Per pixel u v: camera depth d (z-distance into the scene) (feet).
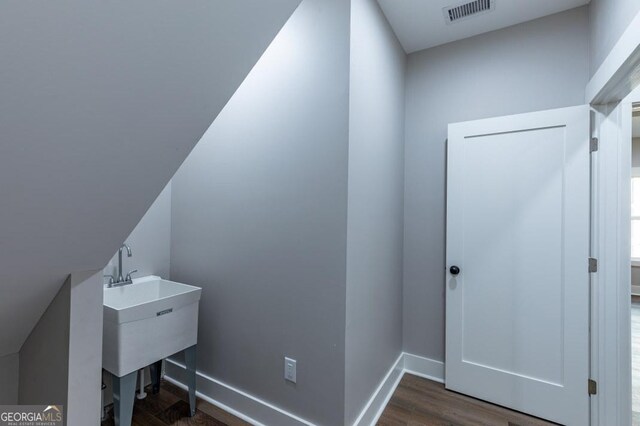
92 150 2.61
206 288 6.62
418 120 7.69
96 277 4.00
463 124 6.88
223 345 6.29
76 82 2.11
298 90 5.32
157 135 2.90
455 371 6.85
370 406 5.68
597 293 5.60
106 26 1.96
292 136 5.37
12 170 2.35
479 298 6.66
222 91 3.05
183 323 5.74
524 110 6.55
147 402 6.32
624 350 5.38
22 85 1.94
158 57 2.35
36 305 3.97
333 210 4.91
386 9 6.20
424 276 7.57
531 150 6.22
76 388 3.83
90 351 3.95
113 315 4.76
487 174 6.63
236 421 5.77
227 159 6.27
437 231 7.45
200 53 2.58
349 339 4.91
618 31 4.75
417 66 7.73
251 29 2.79
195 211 6.85
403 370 7.72
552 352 5.97
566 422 5.79
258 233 5.79
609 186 5.53
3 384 4.62
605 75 5.06
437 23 6.64
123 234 3.74
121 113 2.51
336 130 4.89
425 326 7.55
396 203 7.22
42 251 3.25
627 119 5.40
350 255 4.90
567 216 5.86
